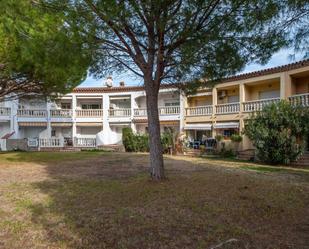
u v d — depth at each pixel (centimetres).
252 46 858
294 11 712
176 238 530
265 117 1931
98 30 817
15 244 511
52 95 1962
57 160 1748
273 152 1822
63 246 501
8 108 3678
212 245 502
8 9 619
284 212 696
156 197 786
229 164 1705
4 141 3278
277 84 2734
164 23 773
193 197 788
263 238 536
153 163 991
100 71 1032
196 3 764
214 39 823
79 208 709
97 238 532
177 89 1264
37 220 629
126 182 995
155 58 955
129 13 726
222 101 3206
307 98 2206
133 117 3875
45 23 724
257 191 880
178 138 2838
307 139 1969
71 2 752
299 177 1229
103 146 3594
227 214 663
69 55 792
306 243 518
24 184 996
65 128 4081
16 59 1277
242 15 771
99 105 4222
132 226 587
